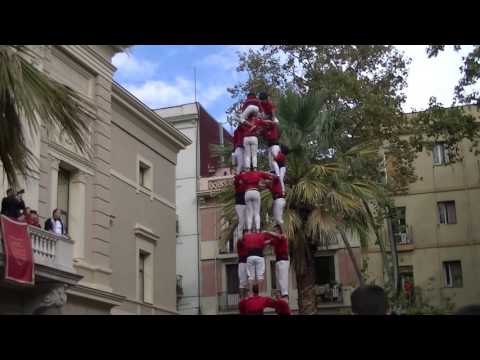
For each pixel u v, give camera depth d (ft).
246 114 30.40
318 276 113.09
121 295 75.56
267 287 111.65
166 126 94.48
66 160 70.33
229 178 119.65
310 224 55.98
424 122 79.66
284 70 82.38
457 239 110.01
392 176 85.05
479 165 111.34
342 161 62.44
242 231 29.25
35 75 27.32
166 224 94.27
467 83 76.64
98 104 77.00
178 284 117.80
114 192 80.89
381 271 109.09
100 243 74.49
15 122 28.02
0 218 50.67
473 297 107.24
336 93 75.66
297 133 60.03
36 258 56.03
